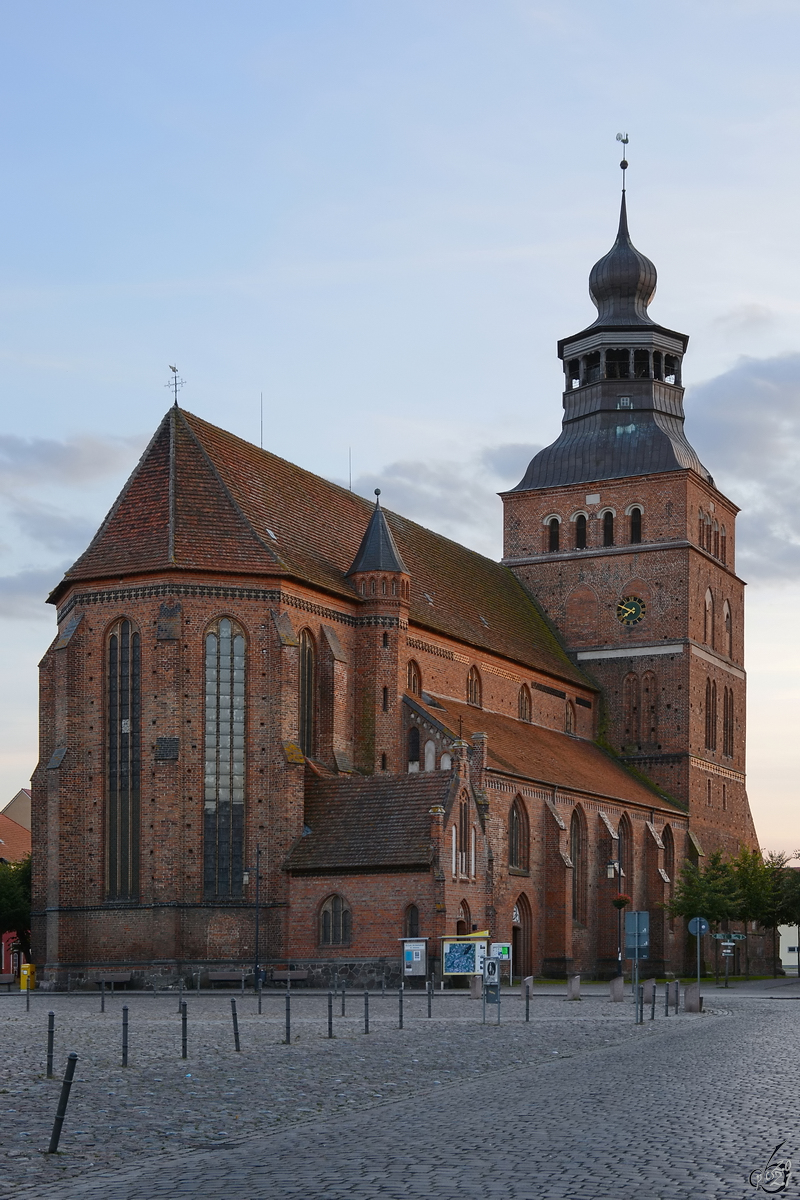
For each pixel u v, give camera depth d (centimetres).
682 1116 2606
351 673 9462
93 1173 2194
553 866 10125
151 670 8531
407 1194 1925
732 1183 1952
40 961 8731
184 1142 2469
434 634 10325
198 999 7081
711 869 11819
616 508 13175
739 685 13950
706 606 13300
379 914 8169
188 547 8638
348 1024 5125
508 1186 1966
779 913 12606
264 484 9600
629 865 11525
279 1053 3959
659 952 11712
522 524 13562
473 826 8519
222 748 8538
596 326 13375
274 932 8369
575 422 13600
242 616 8644
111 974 8350
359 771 9344
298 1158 2264
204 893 8406
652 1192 1892
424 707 9419
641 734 12900
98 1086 3194
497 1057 3916
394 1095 3077
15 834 16175
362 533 10600
